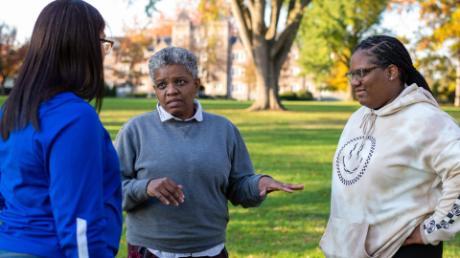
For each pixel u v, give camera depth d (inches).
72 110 78.2
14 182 79.7
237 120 901.8
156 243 116.2
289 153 486.9
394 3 1273.4
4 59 2468.0
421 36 1346.0
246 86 3745.1
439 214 98.7
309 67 2304.4
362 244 105.5
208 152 117.7
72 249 75.8
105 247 79.0
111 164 86.0
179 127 118.3
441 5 1253.7
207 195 117.5
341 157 112.3
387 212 103.5
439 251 106.9
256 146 538.3
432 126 100.9
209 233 118.6
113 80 3080.7
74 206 75.3
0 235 80.4
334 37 1943.9
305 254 197.5
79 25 82.9
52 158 76.4
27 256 78.1
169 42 3659.0
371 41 108.6
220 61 3654.0
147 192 107.6
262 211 261.9
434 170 101.3
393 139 103.8
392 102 105.5
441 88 1808.6
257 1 1222.3
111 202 85.5
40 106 79.1
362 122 110.9
